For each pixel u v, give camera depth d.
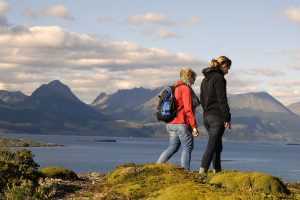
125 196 10.88
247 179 10.16
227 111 11.90
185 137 13.39
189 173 11.91
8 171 12.21
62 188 12.20
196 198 8.69
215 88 12.01
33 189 11.63
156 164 13.11
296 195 9.88
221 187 10.08
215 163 12.50
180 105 13.43
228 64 12.30
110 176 13.25
